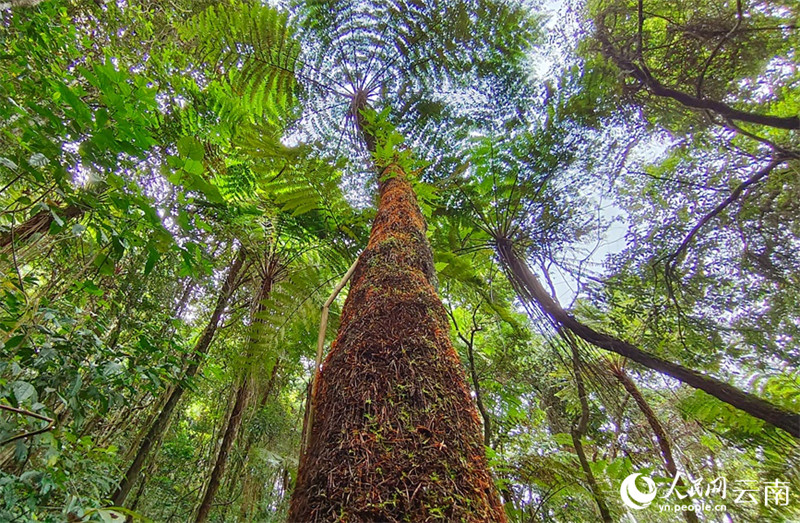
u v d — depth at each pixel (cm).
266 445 565
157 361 267
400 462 67
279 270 346
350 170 340
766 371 348
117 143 117
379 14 373
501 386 441
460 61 393
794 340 348
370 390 82
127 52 342
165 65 324
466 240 349
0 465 183
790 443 284
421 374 86
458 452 72
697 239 409
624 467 284
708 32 372
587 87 323
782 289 362
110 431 362
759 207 378
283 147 238
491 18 380
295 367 481
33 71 200
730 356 366
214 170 318
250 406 454
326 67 362
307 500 66
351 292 136
